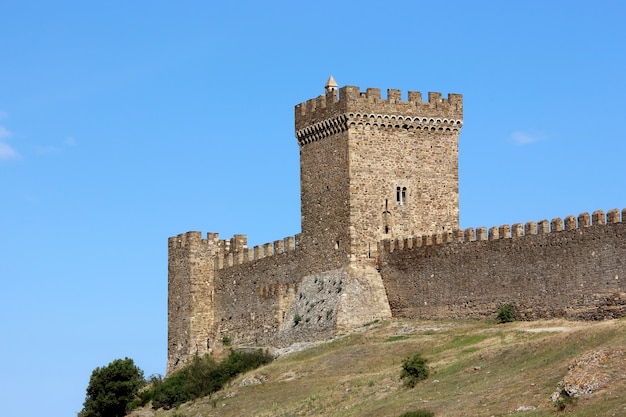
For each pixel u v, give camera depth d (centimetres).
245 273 18312
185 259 19162
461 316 15300
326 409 13362
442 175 16775
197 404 15700
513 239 14800
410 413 11969
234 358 16775
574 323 13888
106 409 17800
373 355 14838
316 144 16925
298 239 17200
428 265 15750
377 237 16412
